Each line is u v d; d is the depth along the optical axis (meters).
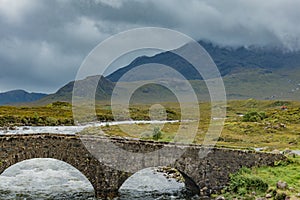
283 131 94.62
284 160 41.97
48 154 34.75
